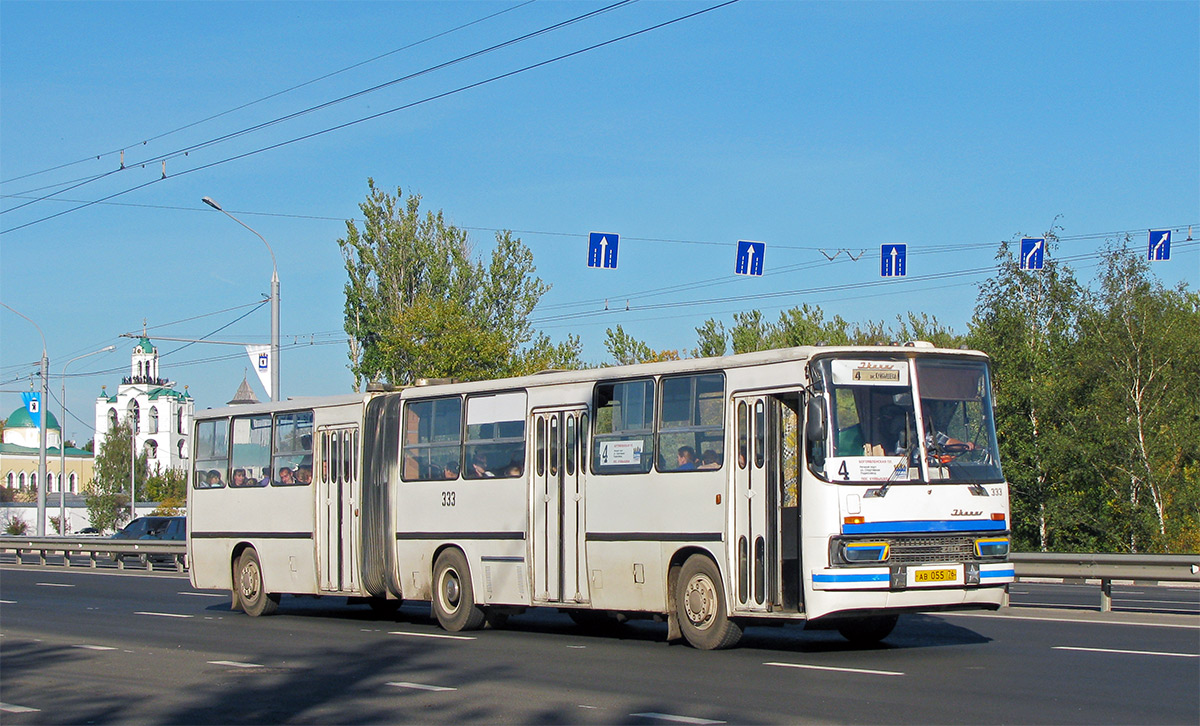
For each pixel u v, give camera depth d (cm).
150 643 1662
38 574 3491
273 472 2103
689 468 1451
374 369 4969
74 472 13050
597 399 1580
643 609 1491
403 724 999
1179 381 4375
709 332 6531
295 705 1113
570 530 1591
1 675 1363
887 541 1291
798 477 1320
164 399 12344
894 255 2461
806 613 1286
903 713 970
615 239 2497
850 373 1327
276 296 3256
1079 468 4431
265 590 2095
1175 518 4275
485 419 1739
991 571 1331
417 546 1825
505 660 1396
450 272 5075
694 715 994
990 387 1400
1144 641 1412
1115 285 4503
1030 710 968
